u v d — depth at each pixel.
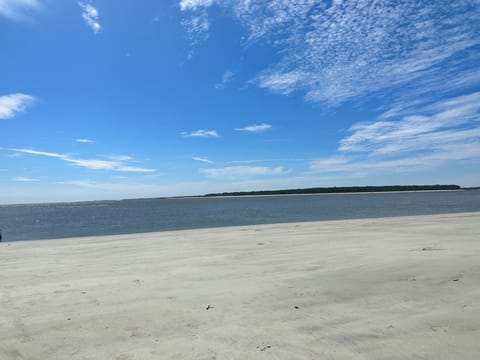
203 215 39.19
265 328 3.38
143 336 3.29
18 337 3.35
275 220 27.78
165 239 12.15
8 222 39.38
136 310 4.04
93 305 4.29
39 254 9.36
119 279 5.69
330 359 2.69
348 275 5.30
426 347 2.82
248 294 4.54
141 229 24.03
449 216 18.81
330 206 51.47
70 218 44.41
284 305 4.06
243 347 2.96
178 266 6.70
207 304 4.18
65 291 5.00
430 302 3.92
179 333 3.33
